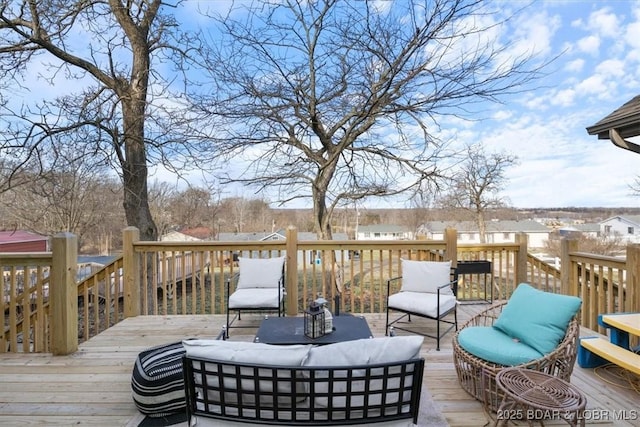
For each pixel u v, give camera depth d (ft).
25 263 10.96
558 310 7.84
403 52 17.17
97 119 20.76
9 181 20.35
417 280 12.78
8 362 10.09
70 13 19.49
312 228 26.25
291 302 14.40
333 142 22.86
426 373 9.46
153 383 7.31
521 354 7.50
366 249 14.88
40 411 7.64
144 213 23.12
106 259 39.24
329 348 5.12
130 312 14.43
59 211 37.40
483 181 46.11
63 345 10.55
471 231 58.39
